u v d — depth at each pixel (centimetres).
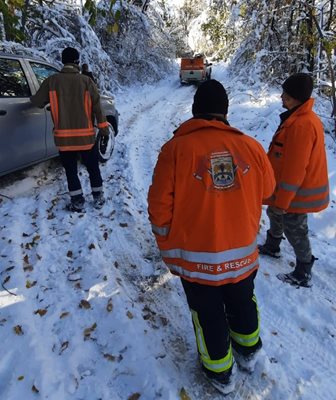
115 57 1602
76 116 389
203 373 229
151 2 1912
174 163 183
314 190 280
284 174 268
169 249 198
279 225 343
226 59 2062
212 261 187
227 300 215
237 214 187
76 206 420
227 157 184
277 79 1140
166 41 1939
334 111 770
